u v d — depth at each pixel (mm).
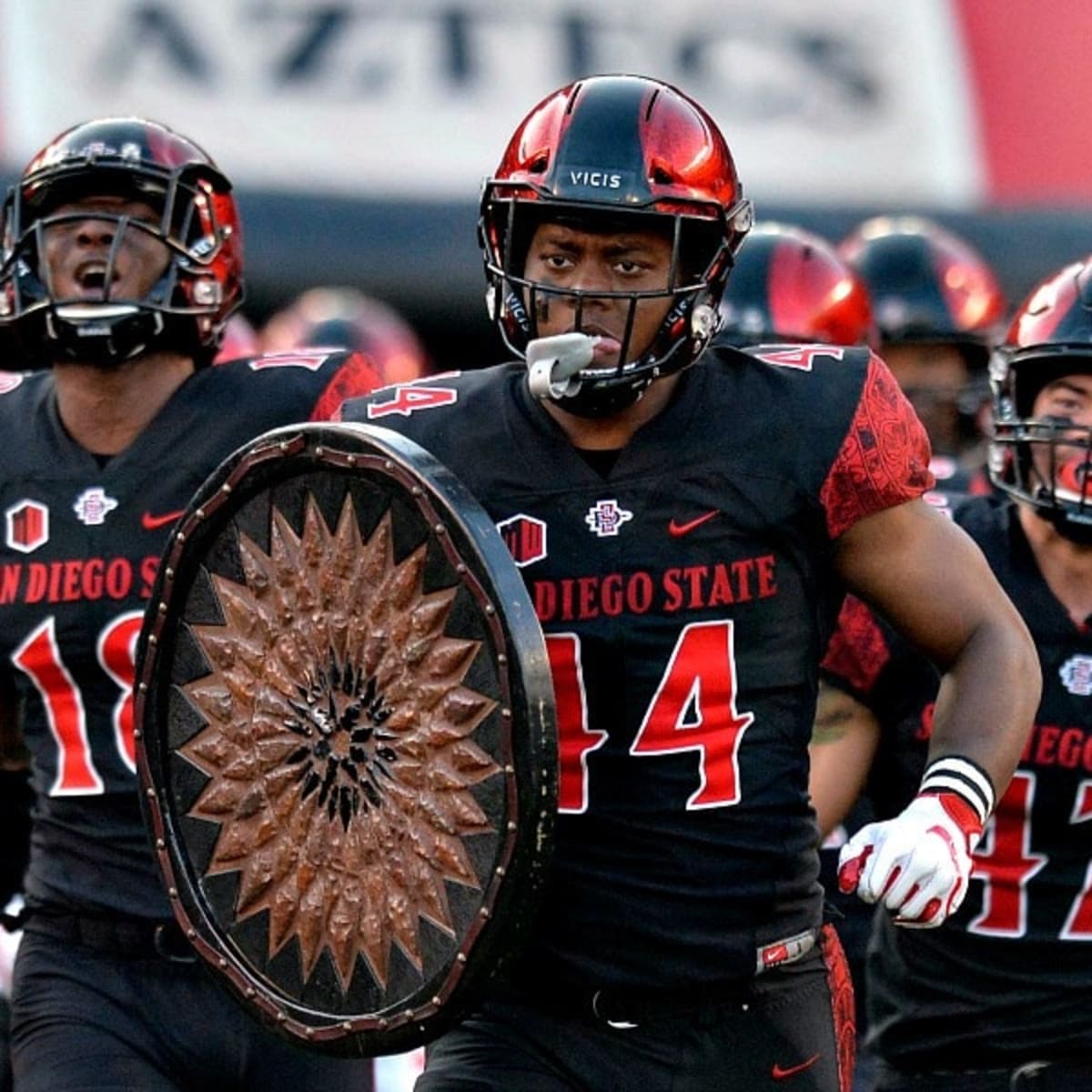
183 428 14094
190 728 11758
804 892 11938
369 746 11141
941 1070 14422
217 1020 13633
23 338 14344
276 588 11398
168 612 11750
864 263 22453
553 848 10930
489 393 11961
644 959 11641
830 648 14234
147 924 13672
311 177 35594
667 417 11680
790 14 38312
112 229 14039
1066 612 14102
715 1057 11789
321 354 14633
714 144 11617
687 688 11594
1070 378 14141
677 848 11633
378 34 37031
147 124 14414
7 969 17938
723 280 11781
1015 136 37938
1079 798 13898
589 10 37844
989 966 14133
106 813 13797
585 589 11578
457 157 36250
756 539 11617
